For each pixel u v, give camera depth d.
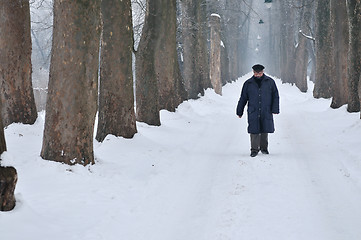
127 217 6.67
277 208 7.01
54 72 8.62
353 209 6.84
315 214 6.69
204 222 6.46
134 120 12.91
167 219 6.63
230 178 9.06
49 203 6.79
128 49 12.52
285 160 10.65
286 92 46.72
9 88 12.68
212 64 37.12
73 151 8.69
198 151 12.27
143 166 9.80
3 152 5.79
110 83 12.44
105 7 12.16
